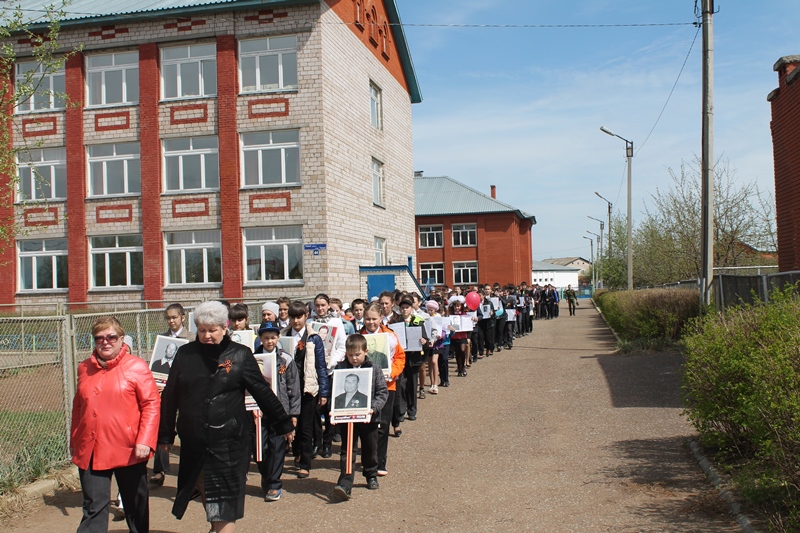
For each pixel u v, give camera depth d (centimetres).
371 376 732
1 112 1334
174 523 654
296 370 786
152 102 2481
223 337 552
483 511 643
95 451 532
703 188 1480
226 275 2423
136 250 2528
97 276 2548
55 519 673
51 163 2583
